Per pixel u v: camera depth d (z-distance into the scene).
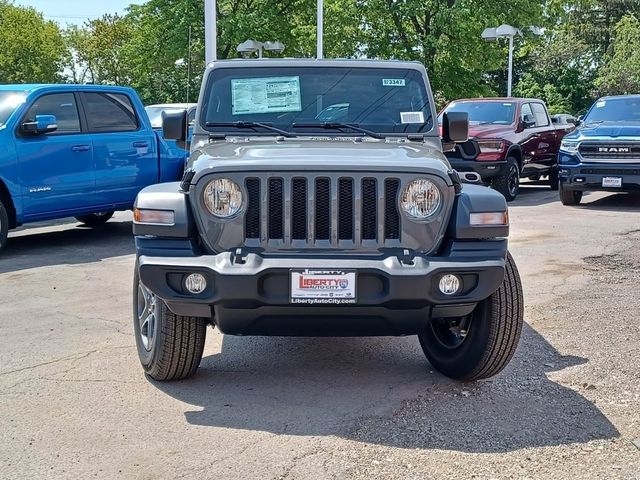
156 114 15.95
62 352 5.59
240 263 4.22
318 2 19.89
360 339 6.03
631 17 52.44
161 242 4.38
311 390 4.83
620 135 13.47
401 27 27.52
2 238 9.40
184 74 34.12
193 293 4.27
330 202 4.33
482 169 14.40
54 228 12.10
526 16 27.73
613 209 13.76
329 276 4.18
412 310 4.29
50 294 7.43
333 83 5.67
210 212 4.37
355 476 3.65
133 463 3.80
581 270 8.36
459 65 27.88
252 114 5.57
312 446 3.98
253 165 4.34
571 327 6.19
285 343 5.91
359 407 4.54
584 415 4.40
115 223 12.66
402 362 5.43
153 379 5.00
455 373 4.97
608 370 5.16
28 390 4.81
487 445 4.00
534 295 7.27
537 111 16.70
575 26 65.12
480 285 4.32
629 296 7.18
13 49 53.62
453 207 4.44
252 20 29.39
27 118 9.60
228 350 5.71
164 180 11.28
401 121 5.54
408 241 4.39
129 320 6.47
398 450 3.93
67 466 3.77
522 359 5.41
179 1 30.58
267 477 3.64
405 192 4.38
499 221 4.38
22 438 4.10
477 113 15.80
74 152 9.99
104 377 5.05
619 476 3.65
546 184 19.11
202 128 5.51
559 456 3.87
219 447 3.98
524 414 4.42
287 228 4.34
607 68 51.16
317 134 5.43
